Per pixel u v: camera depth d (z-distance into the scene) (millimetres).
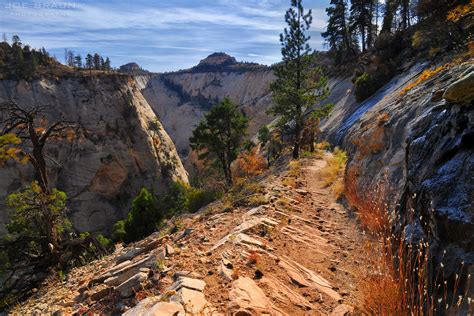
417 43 28891
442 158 4715
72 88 73875
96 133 70562
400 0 54156
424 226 4570
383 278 4125
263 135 44844
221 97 162000
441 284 3869
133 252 8023
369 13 59500
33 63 72125
